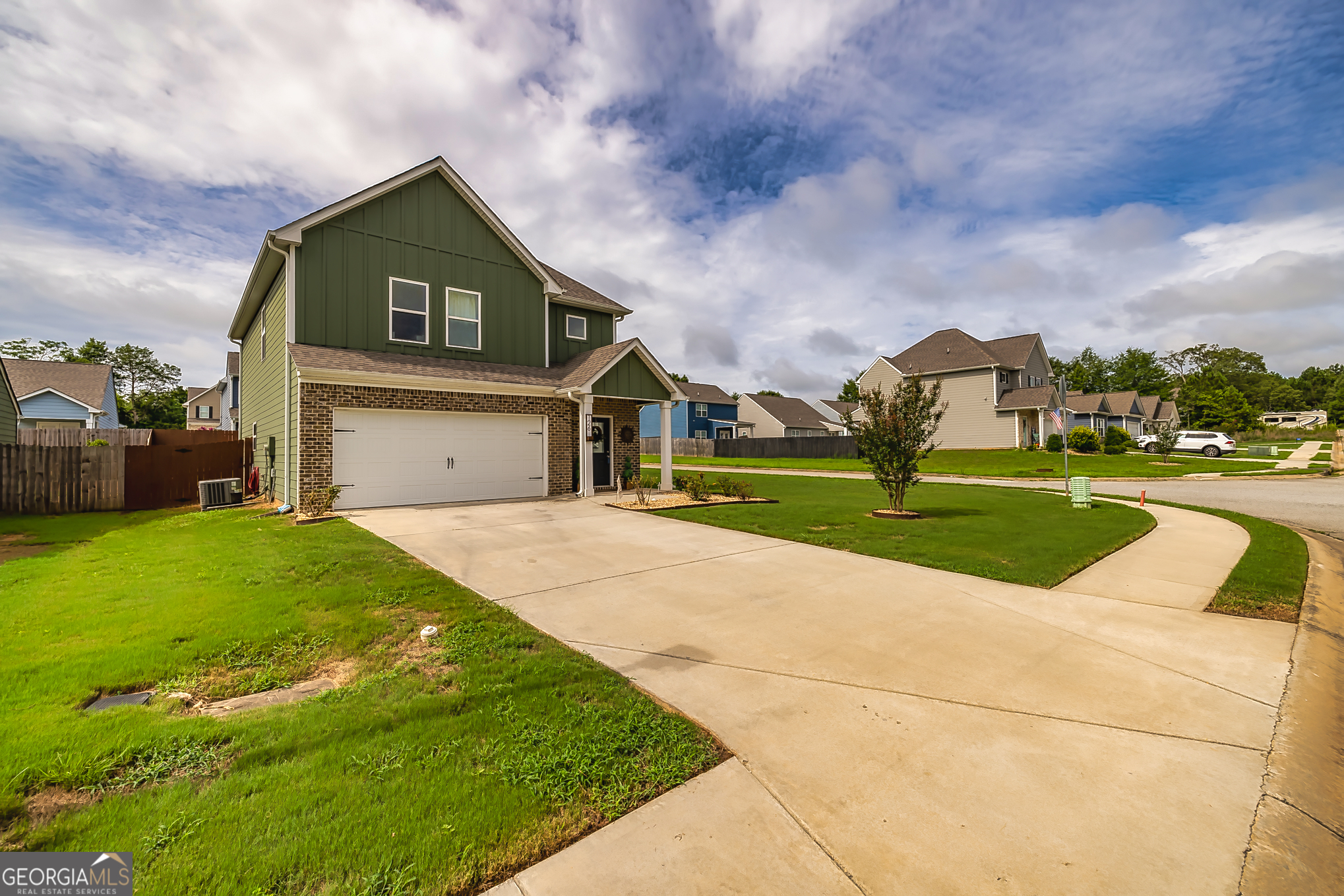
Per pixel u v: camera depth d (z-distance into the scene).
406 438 12.03
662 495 14.34
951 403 37.59
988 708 3.59
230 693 3.60
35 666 3.76
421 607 5.21
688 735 3.17
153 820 2.30
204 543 7.86
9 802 2.35
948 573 7.02
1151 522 11.07
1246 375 84.12
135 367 58.06
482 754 2.88
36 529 9.93
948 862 2.26
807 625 5.08
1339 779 2.90
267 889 1.98
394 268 12.88
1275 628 5.11
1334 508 14.01
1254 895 2.11
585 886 2.10
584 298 16.47
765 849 2.32
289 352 11.32
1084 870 2.23
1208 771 2.93
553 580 6.39
